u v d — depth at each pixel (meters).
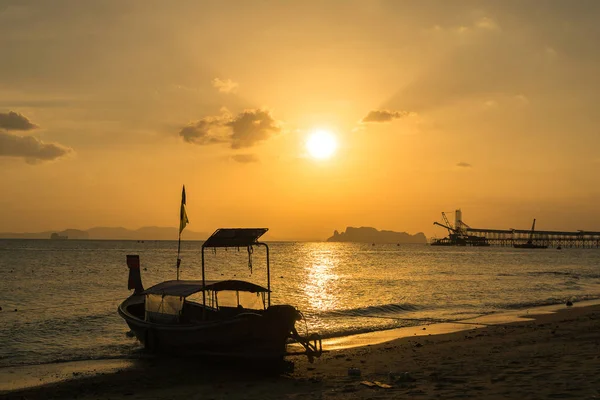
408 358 17.59
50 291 45.38
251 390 14.12
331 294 44.44
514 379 12.85
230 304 19.80
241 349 17.30
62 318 29.56
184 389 14.61
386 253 178.00
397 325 27.39
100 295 42.44
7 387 15.34
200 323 17.91
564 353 16.62
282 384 14.77
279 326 16.86
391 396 11.98
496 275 69.62
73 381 15.84
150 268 80.88
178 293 19.12
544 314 31.47
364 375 15.16
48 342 23.05
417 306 35.62
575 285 54.00
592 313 31.02
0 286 49.38
